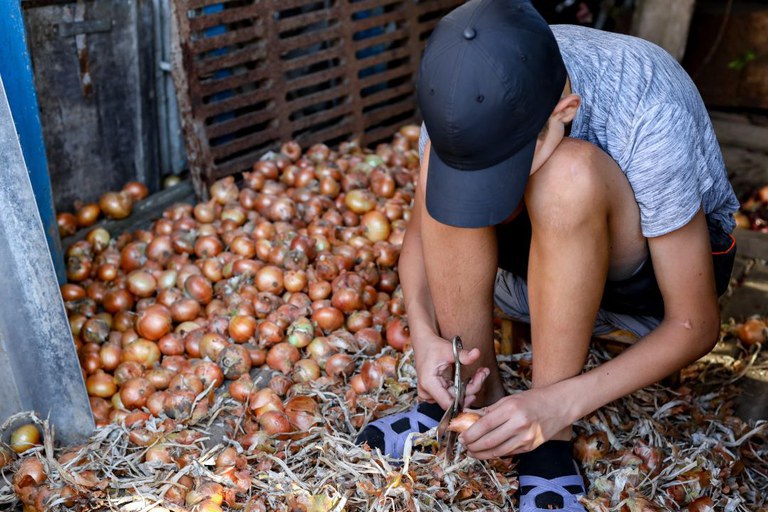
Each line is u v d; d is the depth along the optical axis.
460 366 1.56
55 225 2.37
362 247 2.56
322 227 2.68
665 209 1.42
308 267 2.48
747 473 1.80
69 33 2.62
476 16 1.26
